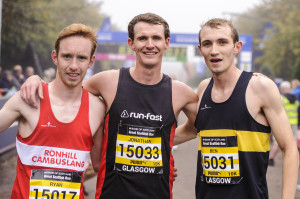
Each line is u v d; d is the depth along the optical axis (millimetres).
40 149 2465
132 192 2676
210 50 2664
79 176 2521
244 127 2598
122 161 2711
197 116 2824
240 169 2590
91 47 2553
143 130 2736
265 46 35719
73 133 2508
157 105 2795
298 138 8164
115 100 2783
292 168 2518
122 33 17812
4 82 10070
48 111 2498
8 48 16016
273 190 5684
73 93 2562
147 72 2787
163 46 2785
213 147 2678
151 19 2734
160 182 2727
